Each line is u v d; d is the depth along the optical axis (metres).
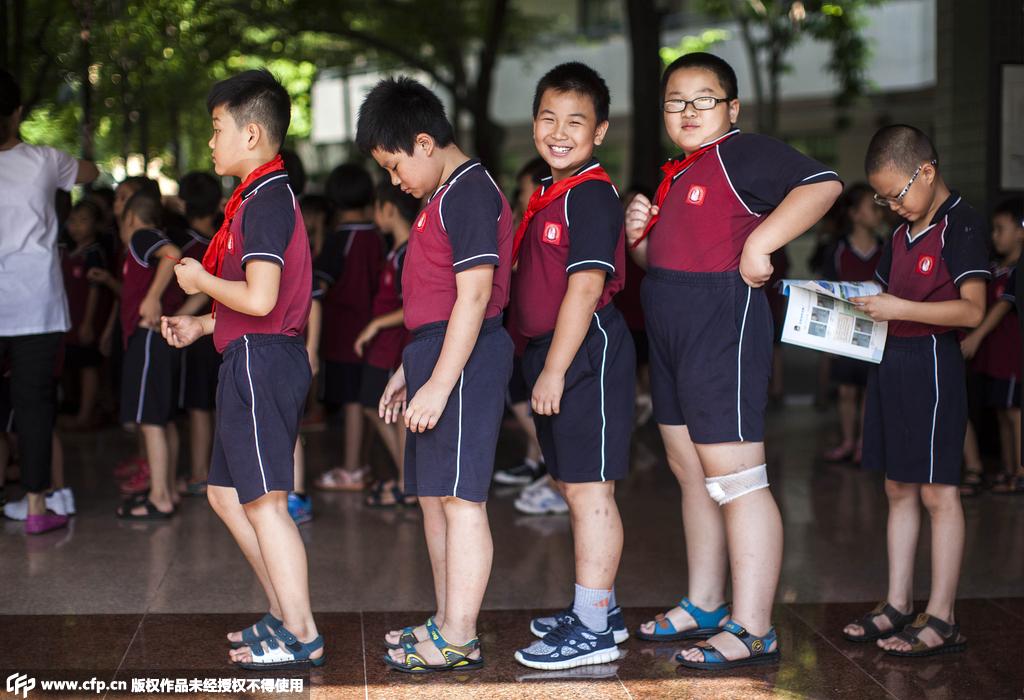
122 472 5.67
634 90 8.61
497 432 3.01
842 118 15.04
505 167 18.62
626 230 3.24
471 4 12.77
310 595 3.79
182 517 4.86
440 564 3.23
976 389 6.26
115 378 6.27
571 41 17.59
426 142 2.94
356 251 5.46
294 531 3.07
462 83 12.38
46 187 4.34
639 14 8.52
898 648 3.24
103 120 9.80
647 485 5.60
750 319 3.04
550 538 4.58
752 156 2.99
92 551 4.30
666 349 3.17
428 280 2.98
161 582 3.90
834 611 3.65
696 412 3.08
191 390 5.17
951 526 3.30
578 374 3.07
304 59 13.20
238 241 2.98
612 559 3.18
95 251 6.76
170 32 8.98
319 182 17.77
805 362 11.55
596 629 3.18
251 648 3.09
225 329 3.04
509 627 3.49
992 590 3.88
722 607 3.41
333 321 5.52
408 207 4.96
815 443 6.80
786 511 5.06
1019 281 2.90
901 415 3.31
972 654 3.26
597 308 3.16
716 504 3.39
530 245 3.15
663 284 3.12
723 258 3.04
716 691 2.98
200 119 12.80
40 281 4.32
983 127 6.29
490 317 3.01
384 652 3.24
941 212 3.30
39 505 4.55
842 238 6.39
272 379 2.98
